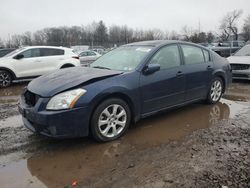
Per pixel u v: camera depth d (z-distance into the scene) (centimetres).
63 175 344
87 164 369
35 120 402
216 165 354
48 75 479
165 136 458
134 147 417
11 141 443
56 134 393
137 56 509
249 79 948
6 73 1028
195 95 589
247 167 347
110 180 329
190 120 538
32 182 330
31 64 1076
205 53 623
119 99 445
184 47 572
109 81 435
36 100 415
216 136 451
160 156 384
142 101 478
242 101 691
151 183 320
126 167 357
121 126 455
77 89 407
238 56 1026
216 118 549
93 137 427
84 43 4266
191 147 410
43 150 413
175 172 341
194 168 348
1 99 793
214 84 641
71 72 478
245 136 448
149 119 545
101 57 580
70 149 414
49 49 1127
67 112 392
